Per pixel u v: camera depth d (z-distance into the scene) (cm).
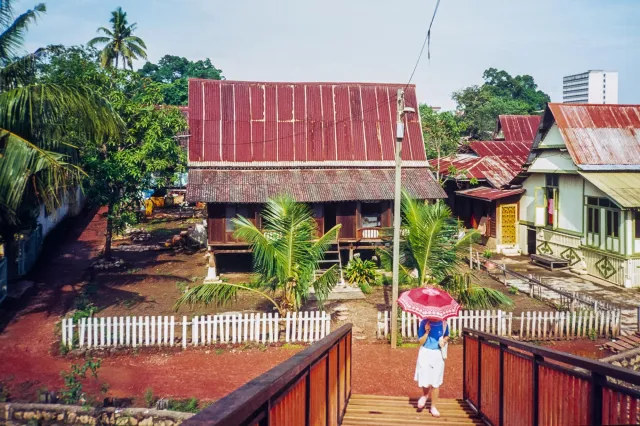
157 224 3812
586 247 2464
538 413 595
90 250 2923
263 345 1591
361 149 2683
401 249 1755
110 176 2352
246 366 1448
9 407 1128
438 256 1662
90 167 2373
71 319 1536
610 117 2602
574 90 15188
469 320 1666
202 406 1192
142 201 2822
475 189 3266
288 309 1686
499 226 3078
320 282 1644
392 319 1588
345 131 2725
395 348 1587
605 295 2125
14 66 1767
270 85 2834
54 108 1659
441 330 868
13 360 1463
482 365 837
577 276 2472
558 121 2547
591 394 474
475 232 1681
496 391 762
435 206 1672
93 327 1553
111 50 5197
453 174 3347
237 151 2583
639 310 1631
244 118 2692
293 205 1614
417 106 2905
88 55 2583
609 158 2434
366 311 1955
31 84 1677
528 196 2978
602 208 2367
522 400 655
